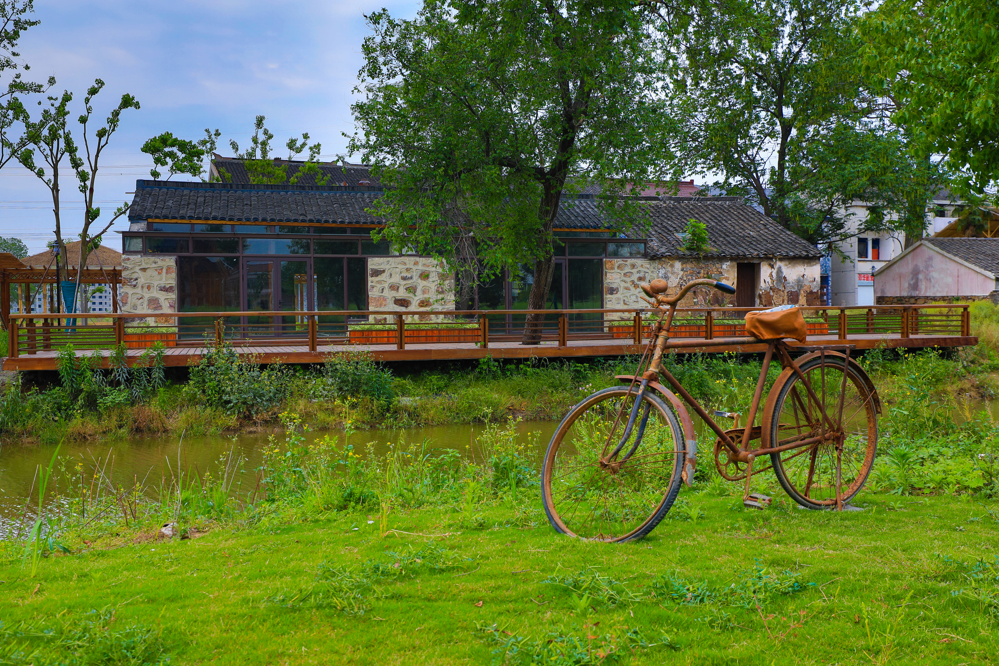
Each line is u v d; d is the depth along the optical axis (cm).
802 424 412
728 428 406
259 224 1722
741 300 2205
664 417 367
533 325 1608
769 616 243
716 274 2152
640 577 290
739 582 273
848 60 2517
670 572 288
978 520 380
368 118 1415
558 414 1265
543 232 1548
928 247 3222
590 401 392
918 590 267
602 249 2038
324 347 1486
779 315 383
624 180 1505
